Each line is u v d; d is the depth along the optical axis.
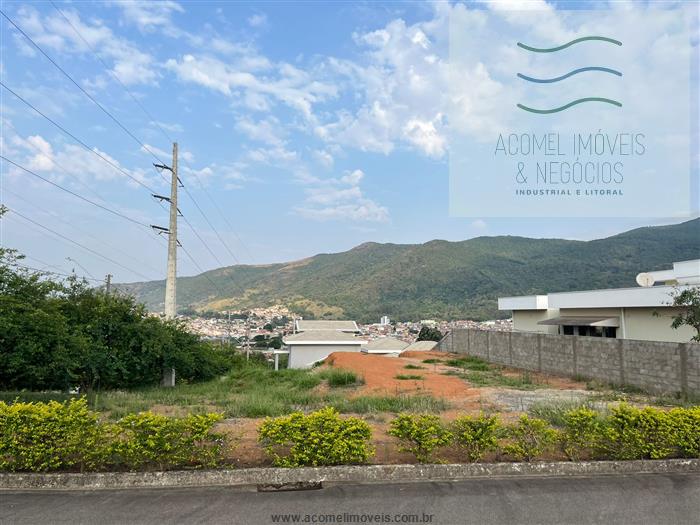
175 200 21.25
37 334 13.88
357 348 38.41
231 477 5.71
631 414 6.40
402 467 5.89
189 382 22.55
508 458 6.22
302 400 11.76
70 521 4.62
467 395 12.11
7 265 14.59
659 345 12.04
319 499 5.16
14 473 5.66
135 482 5.61
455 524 4.54
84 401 6.46
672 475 5.88
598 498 5.14
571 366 16.03
